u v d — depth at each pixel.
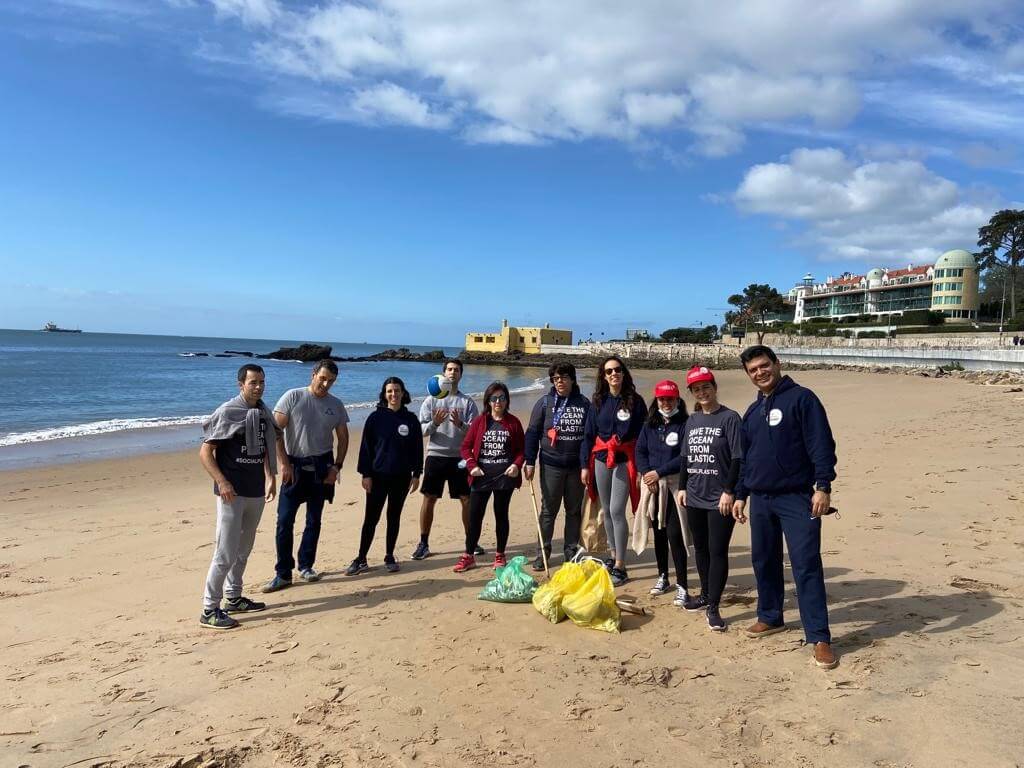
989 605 4.48
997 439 11.48
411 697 3.54
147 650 4.27
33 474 11.98
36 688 3.73
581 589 4.57
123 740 3.15
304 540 5.82
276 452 5.30
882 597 4.77
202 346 151.88
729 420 4.45
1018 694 3.28
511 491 6.07
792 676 3.64
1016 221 57.19
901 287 76.19
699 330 114.19
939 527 6.50
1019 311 61.62
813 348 63.09
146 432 18.17
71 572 6.15
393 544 6.11
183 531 7.79
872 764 2.78
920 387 27.25
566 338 112.75
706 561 4.74
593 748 3.00
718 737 3.05
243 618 4.86
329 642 4.34
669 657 3.98
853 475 9.39
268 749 3.05
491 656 4.05
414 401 30.05
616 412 5.49
